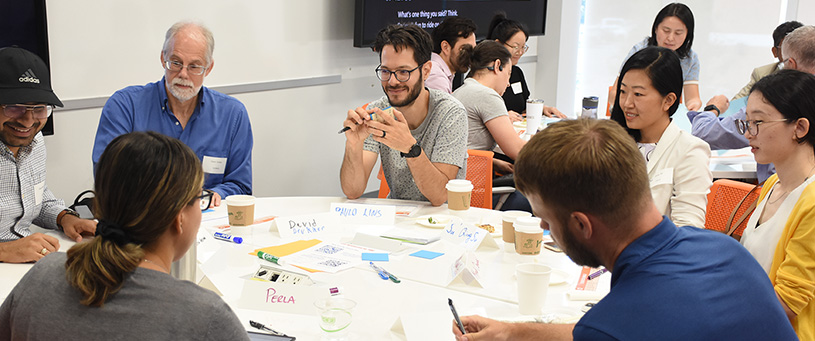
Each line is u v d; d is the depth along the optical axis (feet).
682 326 2.89
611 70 22.76
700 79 20.79
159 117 8.78
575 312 4.95
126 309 3.08
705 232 3.43
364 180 8.25
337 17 14.98
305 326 4.65
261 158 14.01
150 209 3.16
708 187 6.49
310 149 15.10
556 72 22.58
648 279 3.05
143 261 3.24
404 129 7.38
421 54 7.82
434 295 5.22
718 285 3.05
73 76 10.73
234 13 12.85
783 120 5.49
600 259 3.32
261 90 13.65
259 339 4.20
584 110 13.85
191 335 3.09
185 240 3.45
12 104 5.89
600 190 3.04
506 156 12.03
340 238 6.62
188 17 12.16
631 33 21.93
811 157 5.54
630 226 3.16
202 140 8.88
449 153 8.02
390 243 6.22
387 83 7.90
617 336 2.90
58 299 3.16
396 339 4.43
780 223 5.41
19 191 6.46
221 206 7.79
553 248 6.40
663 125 6.70
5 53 6.03
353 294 5.18
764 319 3.08
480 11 18.07
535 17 20.24
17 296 3.29
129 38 11.39
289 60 14.14
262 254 5.90
